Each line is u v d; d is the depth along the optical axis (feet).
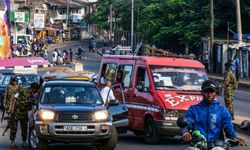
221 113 29.96
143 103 64.23
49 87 57.93
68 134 52.75
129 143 63.31
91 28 578.66
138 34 279.49
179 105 61.00
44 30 491.72
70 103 56.08
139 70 66.64
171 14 239.71
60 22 577.84
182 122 28.86
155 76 64.28
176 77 64.59
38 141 54.60
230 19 225.56
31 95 60.08
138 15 331.98
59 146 61.72
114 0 442.09
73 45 460.55
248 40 206.28
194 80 64.85
